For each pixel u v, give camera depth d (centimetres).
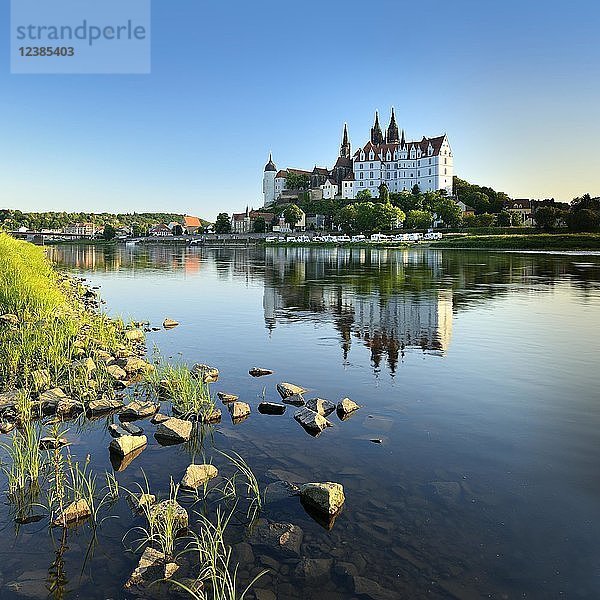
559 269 5406
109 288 4022
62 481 855
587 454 941
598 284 3869
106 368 1461
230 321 2381
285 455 946
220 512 760
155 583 613
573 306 2725
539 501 782
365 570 633
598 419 1111
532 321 2288
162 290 3822
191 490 824
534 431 1049
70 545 690
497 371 1488
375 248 12331
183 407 1164
